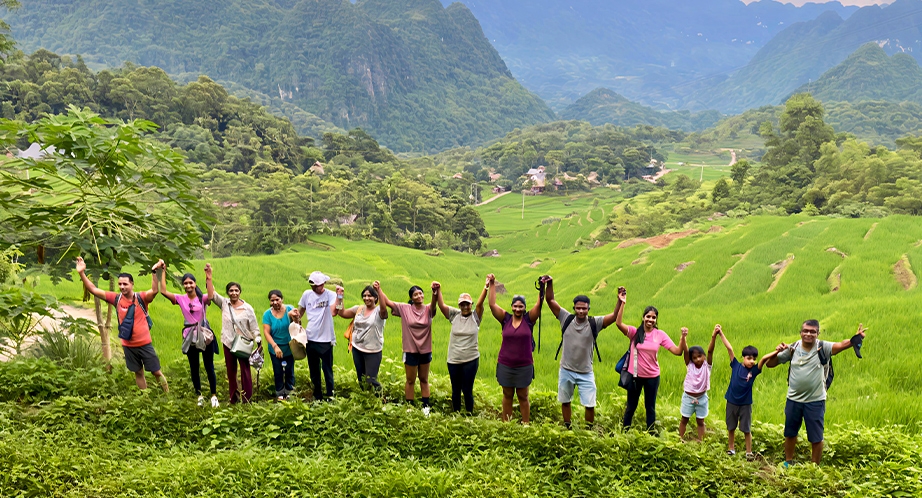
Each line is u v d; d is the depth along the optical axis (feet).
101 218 36.40
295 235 261.03
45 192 36.70
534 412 34.42
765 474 27.94
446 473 25.41
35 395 32.58
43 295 35.78
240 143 427.74
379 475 25.36
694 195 322.55
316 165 461.78
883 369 46.39
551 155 599.98
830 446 30.48
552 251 291.17
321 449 27.76
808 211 234.38
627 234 275.59
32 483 23.21
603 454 27.58
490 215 466.70
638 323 70.69
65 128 33.63
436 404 34.19
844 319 60.70
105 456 26.07
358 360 33.42
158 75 448.24
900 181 222.48
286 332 32.45
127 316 32.27
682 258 120.06
